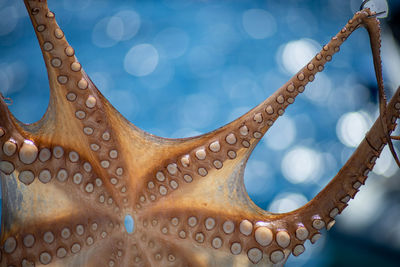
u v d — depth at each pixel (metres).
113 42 4.27
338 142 3.21
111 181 1.15
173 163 1.14
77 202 1.12
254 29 4.52
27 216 1.11
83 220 1.12
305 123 3.34
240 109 3.58
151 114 3.54
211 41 4.34
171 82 3.84
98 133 1.13
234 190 1.15
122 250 1.15
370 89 3.62
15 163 1.08
